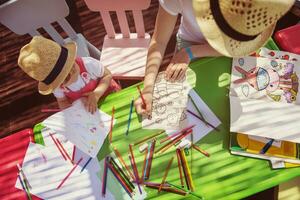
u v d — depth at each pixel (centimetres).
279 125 133
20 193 135
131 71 185
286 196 151
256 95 138
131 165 135
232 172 130
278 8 105
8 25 167
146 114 141
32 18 170
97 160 137
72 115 144
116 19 250
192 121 138
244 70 142
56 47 141
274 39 164
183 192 129
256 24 108
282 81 139
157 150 136
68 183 135
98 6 169
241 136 133
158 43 159
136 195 130
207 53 151
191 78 145
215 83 143
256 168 129
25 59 138
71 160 138
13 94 237
